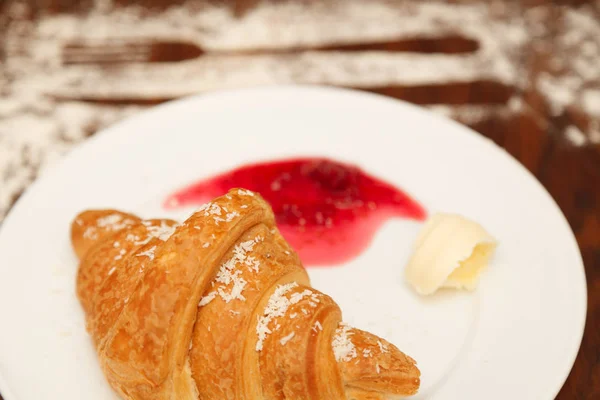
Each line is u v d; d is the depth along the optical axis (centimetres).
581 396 39
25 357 39
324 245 44
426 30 53
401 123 47
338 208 45
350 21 54
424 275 41
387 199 45
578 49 52
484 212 44
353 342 37
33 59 52
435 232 42
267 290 37
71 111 49
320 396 36
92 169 45
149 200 45
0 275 42
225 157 47
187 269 36
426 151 46
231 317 36
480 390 38
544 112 49
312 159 47
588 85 50
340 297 42
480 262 42
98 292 39
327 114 48
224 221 37
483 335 40
